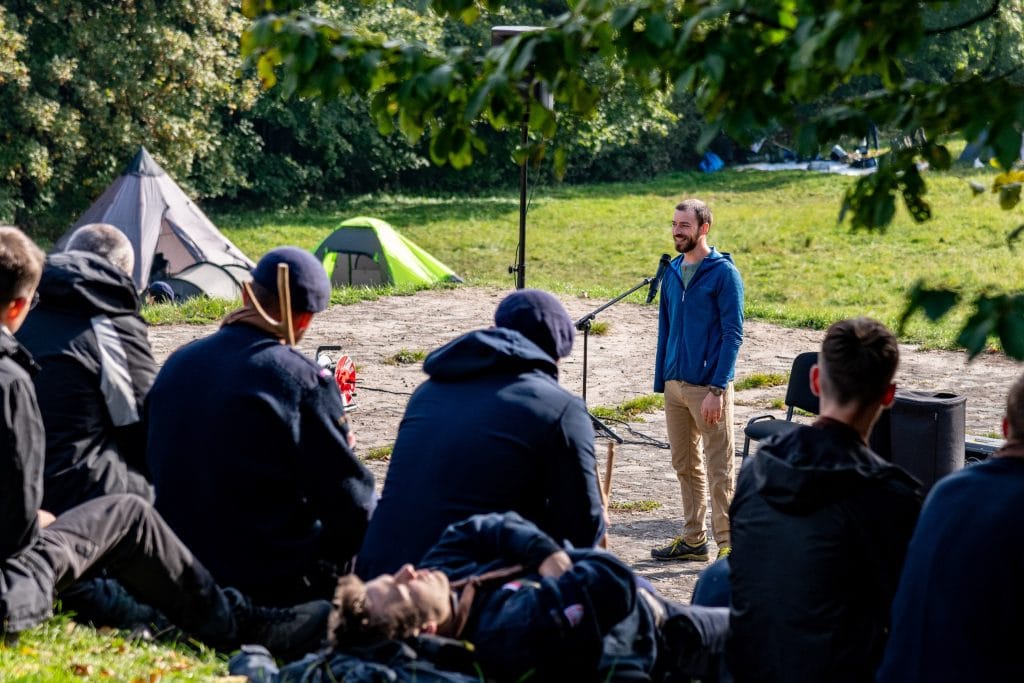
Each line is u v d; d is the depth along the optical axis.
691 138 55.50
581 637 3.16
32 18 32.06
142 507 3.80
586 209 41.94
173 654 3.87
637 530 8.00
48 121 31.34
